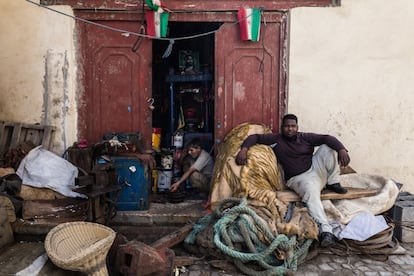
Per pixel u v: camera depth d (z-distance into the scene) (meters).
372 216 4.04
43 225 3.59
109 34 4.78
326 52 4.74
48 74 4.70
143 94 4.88
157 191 5.21
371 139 4.85
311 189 4.01
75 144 4.71
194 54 5.75
